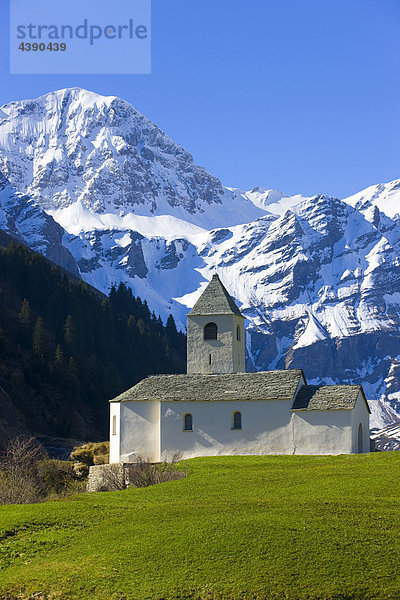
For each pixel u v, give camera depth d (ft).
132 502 183.32
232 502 174.50
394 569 132.87
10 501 204.74
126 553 143.54
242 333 323.98
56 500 195.62
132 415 289.94
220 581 132.05
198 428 280.10
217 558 138.92
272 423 272.10
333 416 265.34
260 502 171.53
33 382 563.07
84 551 146.72
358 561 135.54
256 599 127.13
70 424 540.11
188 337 312.09
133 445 288.10
